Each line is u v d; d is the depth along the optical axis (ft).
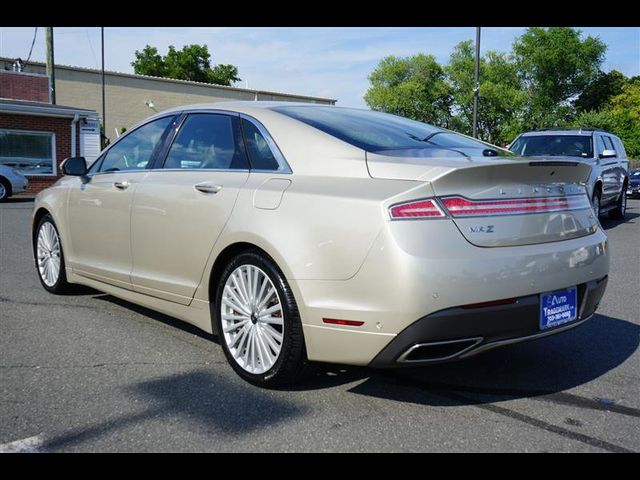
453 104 153.48
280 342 11.21
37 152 69.92
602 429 10.20
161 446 9.46
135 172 15.20
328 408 10.85
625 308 18.53
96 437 9.70
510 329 10.34
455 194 10.10
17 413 10.52
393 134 12.75
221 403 11.00
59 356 13.41
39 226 19.24
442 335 9.81
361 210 10.07
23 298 18.45
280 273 11.10
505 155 12.74
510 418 10.57
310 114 13.16
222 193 12.39
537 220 10.92
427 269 9.60
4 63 113.19
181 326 15.76
